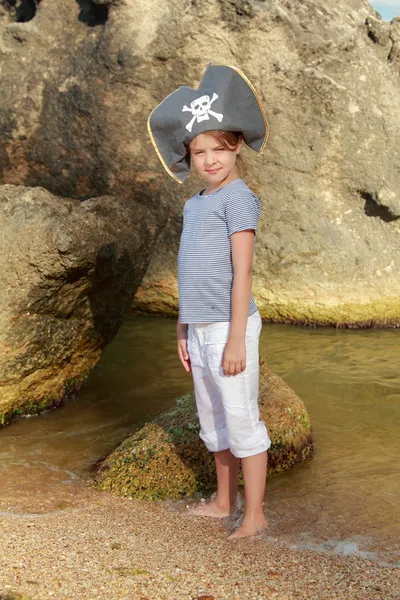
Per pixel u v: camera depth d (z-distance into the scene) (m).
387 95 6.80
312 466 3.53
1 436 3.89
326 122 6.55
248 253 2.65
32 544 2.59
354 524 2.89
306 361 5.45
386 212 6.75
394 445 3.82
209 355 2.72
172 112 2.71
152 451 3.32
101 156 6.86
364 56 6.80
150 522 2.87
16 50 7.15
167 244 6.84
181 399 3.79
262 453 2.78
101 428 4.03
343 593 2.27
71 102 6.89
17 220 3.93
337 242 6.68
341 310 6.68
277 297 6.77
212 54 6.54
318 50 6.61
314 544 2.69
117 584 2.29
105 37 6.74
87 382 4.82
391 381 4.95
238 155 2.89
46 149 7.04
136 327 6.48
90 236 4.07
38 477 3.36
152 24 6.61
